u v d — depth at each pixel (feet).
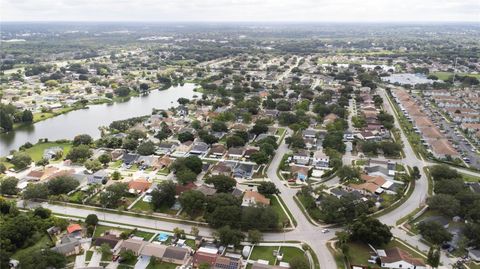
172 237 531.09
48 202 626.64
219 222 542.16
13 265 459.73
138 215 590.14
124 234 522.88
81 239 522.06
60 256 455.63
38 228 528.22
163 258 475.72
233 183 651.66
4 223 528.22
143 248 489.67
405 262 462.60
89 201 630.33
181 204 593.42
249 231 513.45
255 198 617.21
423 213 598.34
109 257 485.15
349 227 530.68
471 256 488.02
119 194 621.72
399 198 641.81
